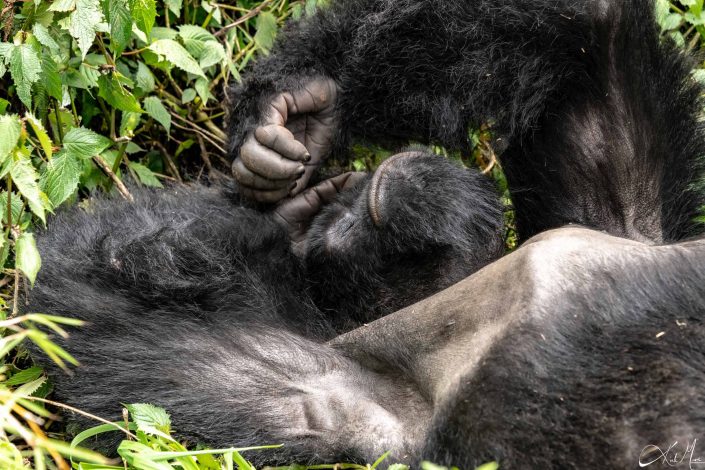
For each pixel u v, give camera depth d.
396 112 7.02
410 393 5.46
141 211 6.68
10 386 6.12
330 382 5.68
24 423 5.84
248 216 6.79
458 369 4.88
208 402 5.67
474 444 4.58
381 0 6.99
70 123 7.12
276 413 5.58
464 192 6.81
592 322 4.61
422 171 6.67
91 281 6.16
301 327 6.70
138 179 7.94
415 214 6.53
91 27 6.32
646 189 6.72
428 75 6.88
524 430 4.46
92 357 5.89
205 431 5.62
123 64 7.76
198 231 6.59
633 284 4.76
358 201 6.71
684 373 4.35
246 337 5.97
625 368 4.41
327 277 6.77
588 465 4.29
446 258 6.67
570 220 6.88
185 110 8.57
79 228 6.48
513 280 4.91
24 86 6.12
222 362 5.82
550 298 4.67
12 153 5.74
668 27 8.70
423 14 6.84
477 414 4.57
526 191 7.07
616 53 6.62
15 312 6.18
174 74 8.62
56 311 5.99
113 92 7.01
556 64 6.68
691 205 7.11
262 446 5.18
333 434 5.39
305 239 6.91
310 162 7.06
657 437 4.20
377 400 5.55
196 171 8.92
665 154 6.79
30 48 6.12
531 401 4.47
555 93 6.76
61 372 5.92
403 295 6.74
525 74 6.73
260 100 6.83
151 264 6.22
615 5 6.58
